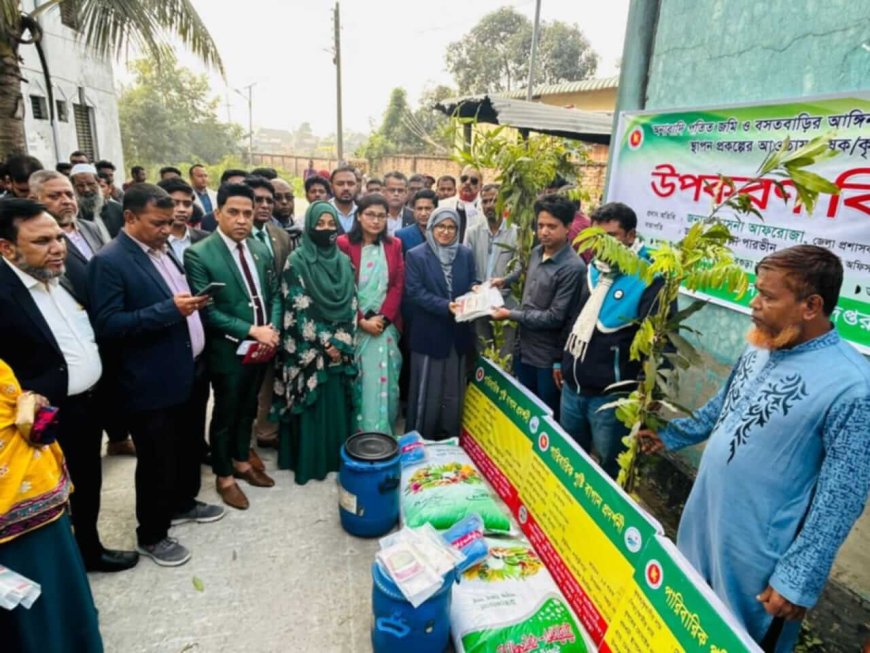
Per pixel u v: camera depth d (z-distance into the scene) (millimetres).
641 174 3508
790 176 1733
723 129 2850
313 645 2195
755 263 2713
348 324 3234
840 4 2346
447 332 3438
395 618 1974
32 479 1645
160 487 2566
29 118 9211
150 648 2143
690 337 3176
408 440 3297
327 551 2736
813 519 1495
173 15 6027
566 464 2469
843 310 2307
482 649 2018
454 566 2043
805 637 2396
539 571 2402
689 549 1957
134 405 2420
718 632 1484
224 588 2469
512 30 26516
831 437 1481
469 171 5293
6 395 1586
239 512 3016
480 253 4180
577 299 3008
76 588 1846
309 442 3270
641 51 3527
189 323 2662
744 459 1681
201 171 6797
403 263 3602
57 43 10188
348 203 5012
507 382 3158
